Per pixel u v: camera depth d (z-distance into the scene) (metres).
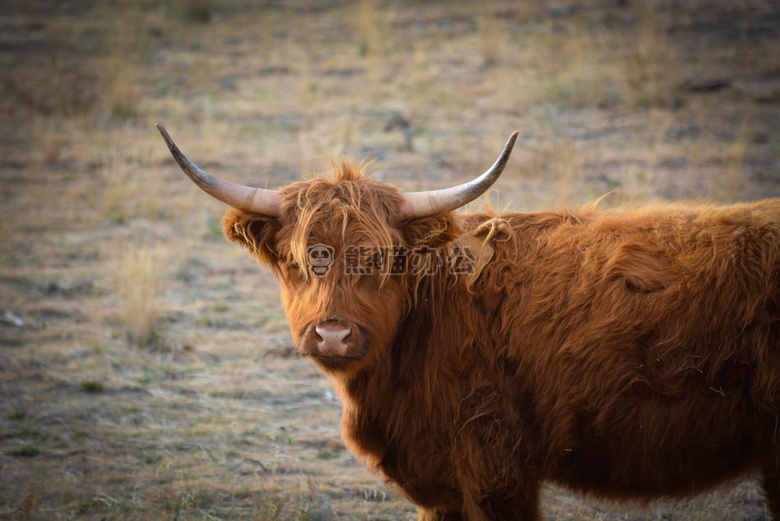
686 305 12.40
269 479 17.61
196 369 22.95
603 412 12.56
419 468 13.63
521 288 13.25
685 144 36.06
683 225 13.31
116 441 19.27
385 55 47.75
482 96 42.25
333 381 14.48
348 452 19.05
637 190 30.34
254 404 21.28
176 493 16.69
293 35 51.50
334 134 38.62
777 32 46.06
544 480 13.70
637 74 41.38
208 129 40.03
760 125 37.41
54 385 21.84
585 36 46.88
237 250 30.91
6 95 44.41
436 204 13.40
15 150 39.28
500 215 14.47
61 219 33.09
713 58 43.75
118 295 26.98
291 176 35.09
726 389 12.25
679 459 12.66
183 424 20.16
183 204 34.19
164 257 29.41
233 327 25.36
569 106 40.78
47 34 52.06
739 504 16.64
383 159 36.12
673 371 12.31
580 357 12.66
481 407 13.02
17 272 28.66
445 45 48.28
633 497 13.44
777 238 12.48
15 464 18.16
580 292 12.88
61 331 24.73
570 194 30.84
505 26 49.75
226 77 46.25
